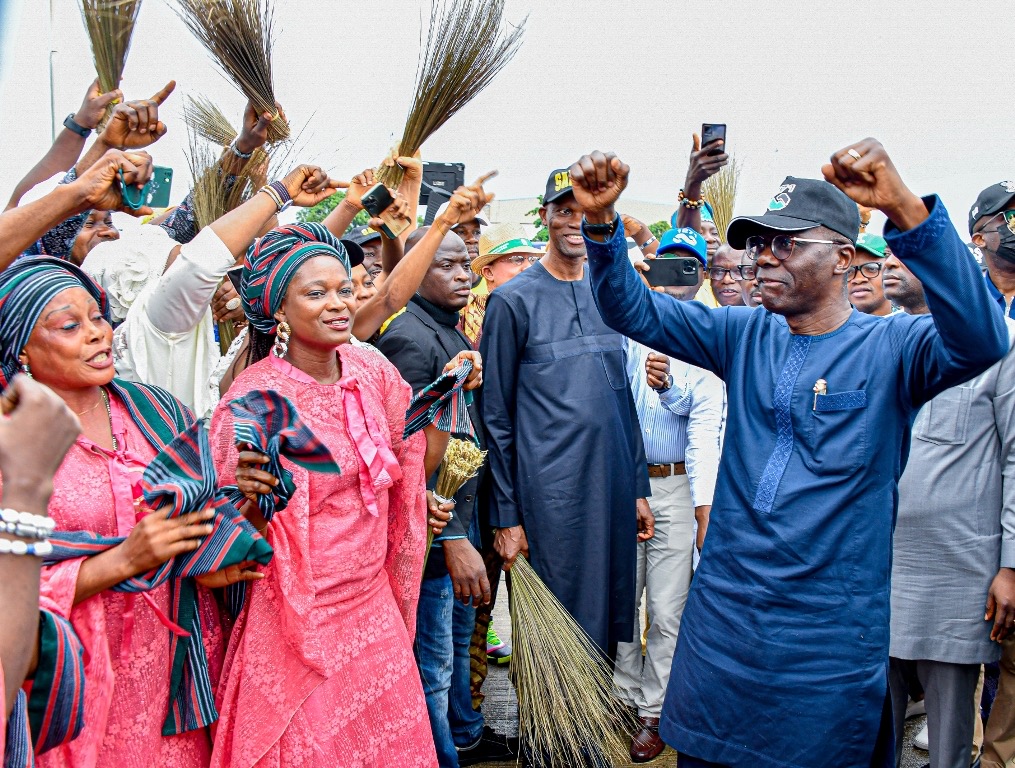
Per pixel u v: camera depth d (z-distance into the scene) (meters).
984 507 3.52
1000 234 3.98
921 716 4.68
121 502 2.22
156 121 2.61
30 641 1.36
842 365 2.78
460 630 4.02
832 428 2.74
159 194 3.19
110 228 3.19
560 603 3.80
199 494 2.07
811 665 2.74
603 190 2.69
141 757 2.27
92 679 2.07
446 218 3.32
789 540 2.75
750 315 3.05
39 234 2.17
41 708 1.70
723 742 2.86
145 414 2.42
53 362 2.18
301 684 2.48
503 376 3.88
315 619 2.51
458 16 3.37
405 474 2.86
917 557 3.58
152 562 2.05
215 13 3.22
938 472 3.53
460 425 2.92
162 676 2.31
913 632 3.57
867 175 2.30
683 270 4.28
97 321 2.25
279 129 3.39
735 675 2.83
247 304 2.71
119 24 3.17
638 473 4.04
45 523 1.34
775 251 2.79
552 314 3.91
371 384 2.82
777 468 2.81
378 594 2.72
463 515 3.66
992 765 3.72
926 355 2.62
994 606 3.52
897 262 4.14
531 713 3.72
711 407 4.14
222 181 3.49
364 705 2.60
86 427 2.29
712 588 2.92
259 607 2.50
